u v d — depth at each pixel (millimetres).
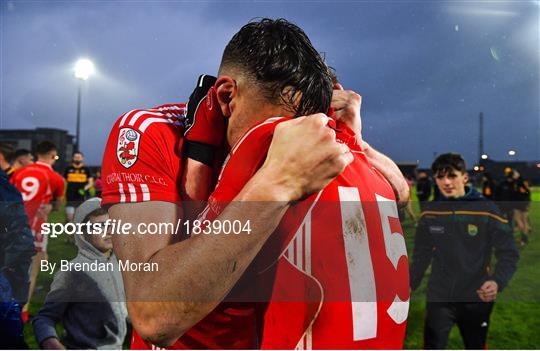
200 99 749
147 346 741
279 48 719
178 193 711
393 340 688
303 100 728
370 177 725
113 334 1386
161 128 745
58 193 4184
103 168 759
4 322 1441
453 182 2156
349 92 922
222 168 713
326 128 641
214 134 728
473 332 2160
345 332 635
